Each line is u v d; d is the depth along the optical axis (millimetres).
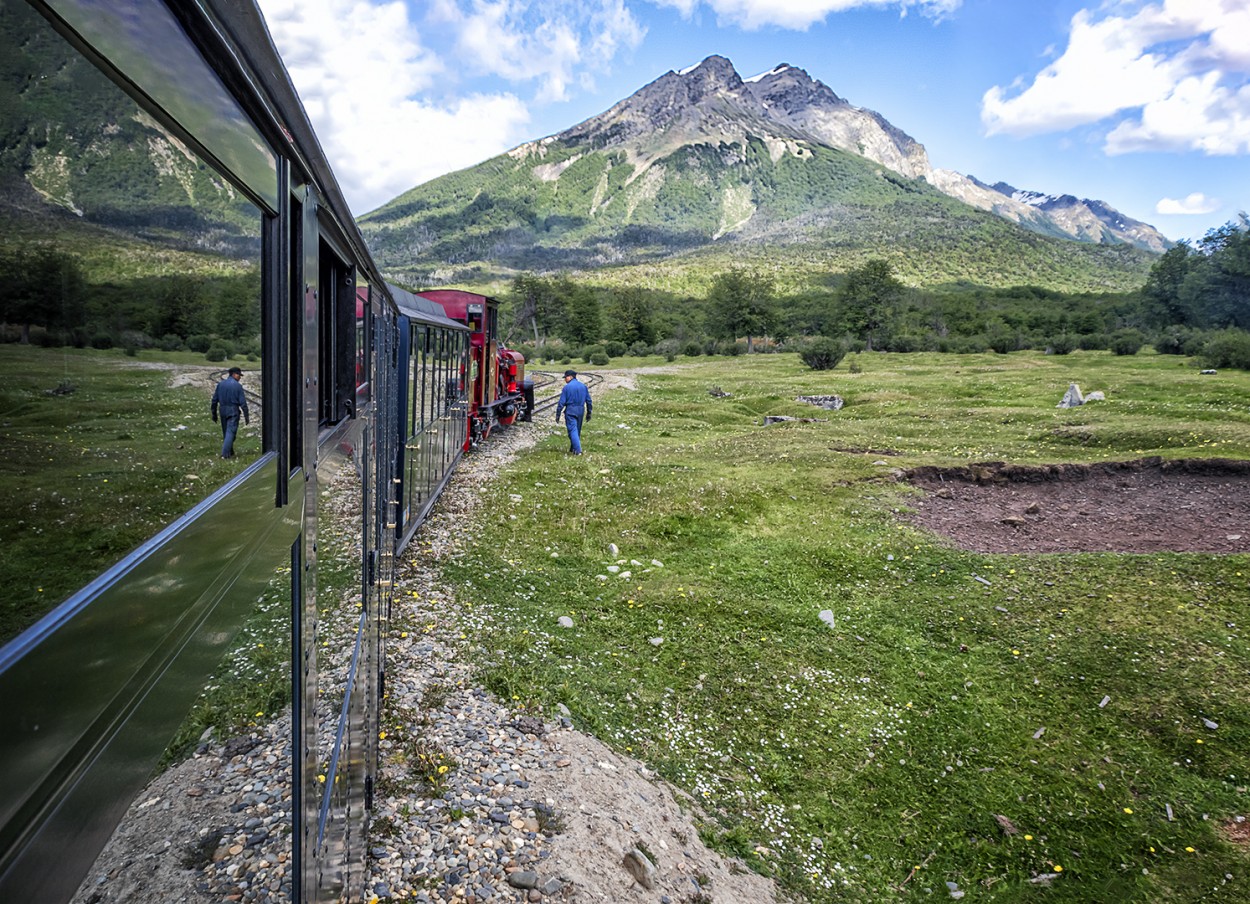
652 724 6238
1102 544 10992
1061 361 44844
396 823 4277
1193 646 7871
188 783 1364
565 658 6980
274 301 1885
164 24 1203
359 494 3719
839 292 77188
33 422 875
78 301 979
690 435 20938
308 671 2240
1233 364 36938
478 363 17484
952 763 6230
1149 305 75938
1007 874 5176
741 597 8930
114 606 1047
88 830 994
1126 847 5402
